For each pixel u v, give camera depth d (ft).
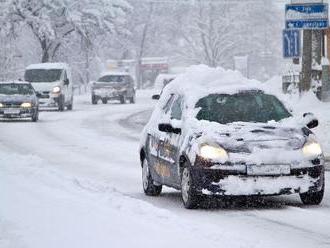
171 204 71.82
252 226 58.70
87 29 394.73
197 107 71.67
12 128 180.75
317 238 53.52
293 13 117.91
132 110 253.44
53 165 109.40
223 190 65.05
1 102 200.95
